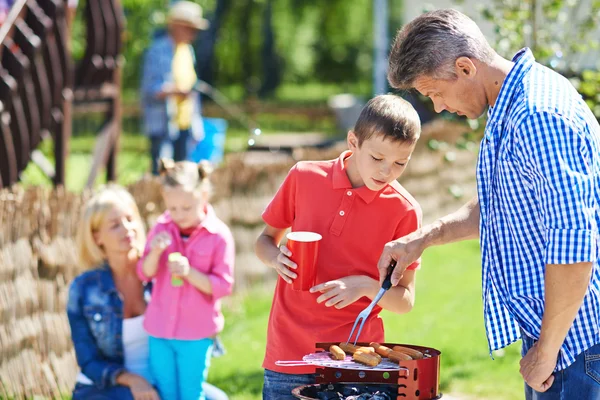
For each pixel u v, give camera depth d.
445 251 9.77
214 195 7.43
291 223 3.83
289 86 39.19
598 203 2.95
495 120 3.06
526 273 3.06
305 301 3.62
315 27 38.22
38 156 8.67
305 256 3.44
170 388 4.37
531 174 2.93
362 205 3.57
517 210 3.02
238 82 34.19
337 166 3.63
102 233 4.36
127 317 4.46
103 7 9.12
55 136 8.29
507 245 3.09
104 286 4.39
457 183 11.06
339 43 39.81
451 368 5.95
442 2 12.89
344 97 21.14
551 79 3.02
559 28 6.58
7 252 5.29
